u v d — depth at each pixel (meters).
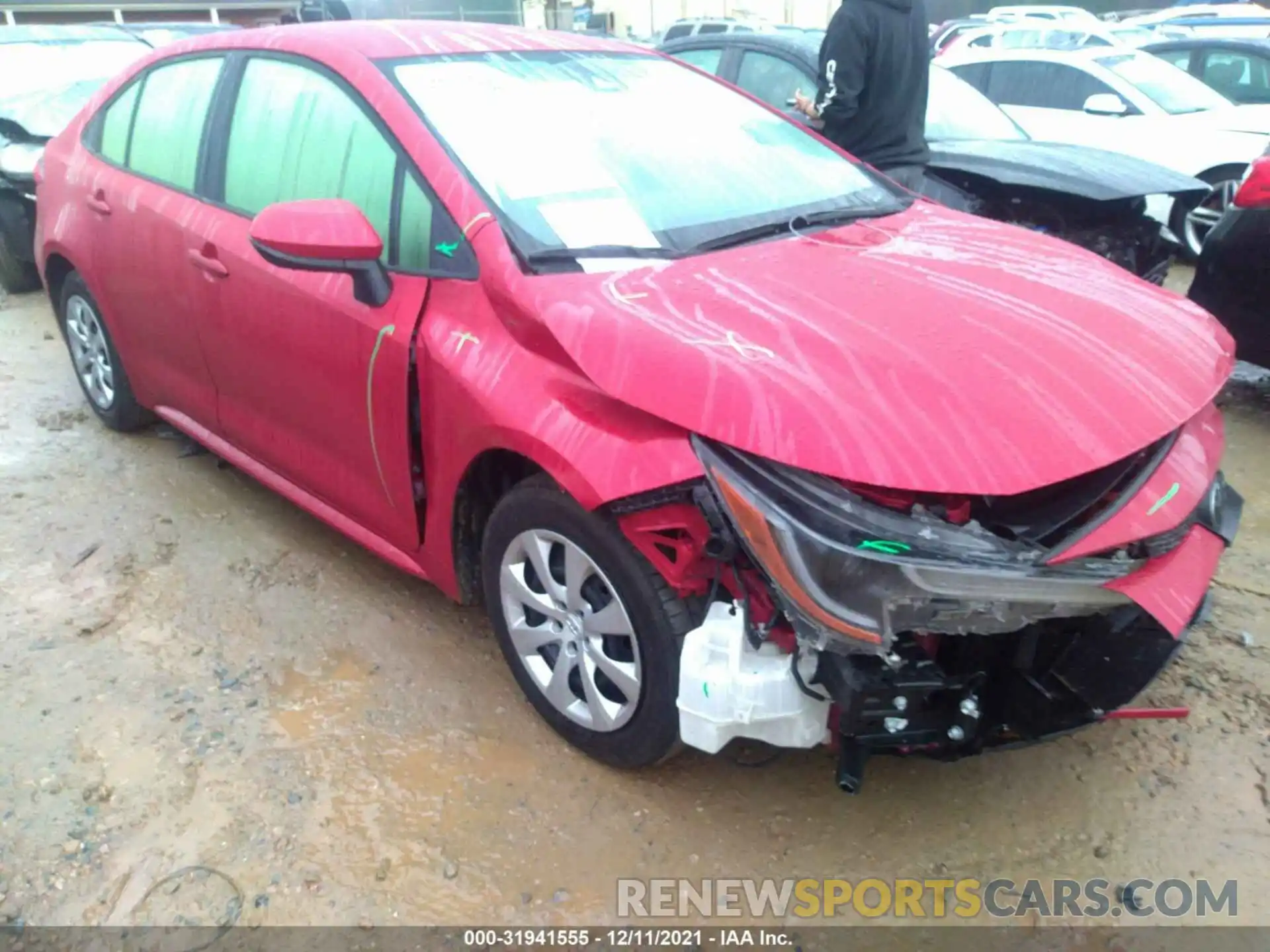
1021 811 2.53
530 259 2.51
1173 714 2.48
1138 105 7.80
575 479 2.22
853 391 2.06
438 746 2.71
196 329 3.48
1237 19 16.14
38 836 2.41
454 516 2.71
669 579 2.20
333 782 2.59
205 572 3.48
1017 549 1.99
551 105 3.02
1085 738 2.77
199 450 4.41
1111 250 5.43
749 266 2.60
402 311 2.68
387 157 2.80
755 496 2.00
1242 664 3.05
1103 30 12.31
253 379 3.29
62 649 3.07
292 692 2.91
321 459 3.15
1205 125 7.48
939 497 2.01
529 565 2.63
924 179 5.39
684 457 2.08
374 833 2.44
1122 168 5.41
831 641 1.98
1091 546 2.01
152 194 3.63
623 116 3.11
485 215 2.58
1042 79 8.42
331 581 3.44
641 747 2.43
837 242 2.83
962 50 9.24
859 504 1.97
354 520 3.19
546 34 3.46
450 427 2.58
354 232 2.55
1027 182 5.12
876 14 4.99
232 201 3.33
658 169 2.95
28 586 3.39
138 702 2.86
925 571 1.95
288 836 2.43
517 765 2.65
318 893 2.29
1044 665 2.21
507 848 2.41
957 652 2.19
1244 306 4.46
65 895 2.27
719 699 2.14
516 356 2.45
